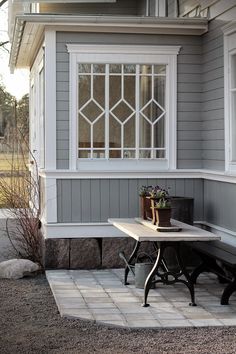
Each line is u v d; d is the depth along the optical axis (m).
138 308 8.92
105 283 10.19
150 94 11.36
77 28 11.05
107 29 11.10
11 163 12.38
